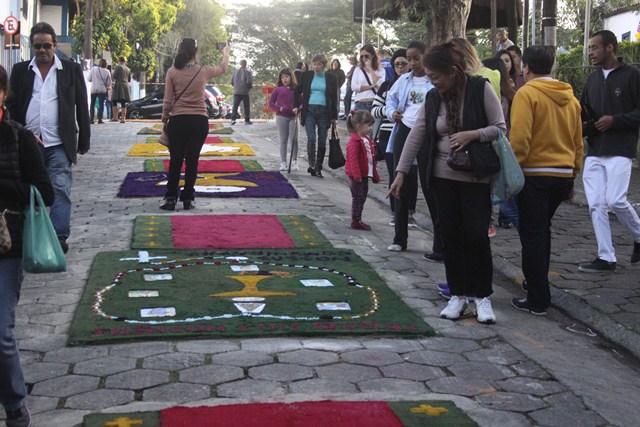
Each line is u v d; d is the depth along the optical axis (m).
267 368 4.79
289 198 11.13
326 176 13.87
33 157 4.04
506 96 6.94
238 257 7.49
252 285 6.51
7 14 24.66
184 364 4.82
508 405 4.41
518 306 6.34
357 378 4.69
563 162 6.04
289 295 6.25
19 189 3.96
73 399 4.34
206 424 3.96
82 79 7.79
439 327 5.72
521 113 5.95
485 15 18.62
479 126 5.61
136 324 5.46
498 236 8.98
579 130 6.23
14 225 3.96
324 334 5.38
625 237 9.00
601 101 7.31
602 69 7.35
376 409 4.20
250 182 12.38
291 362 4.89
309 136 13.44
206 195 10.98
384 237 8.84
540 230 6.16
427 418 4.11
